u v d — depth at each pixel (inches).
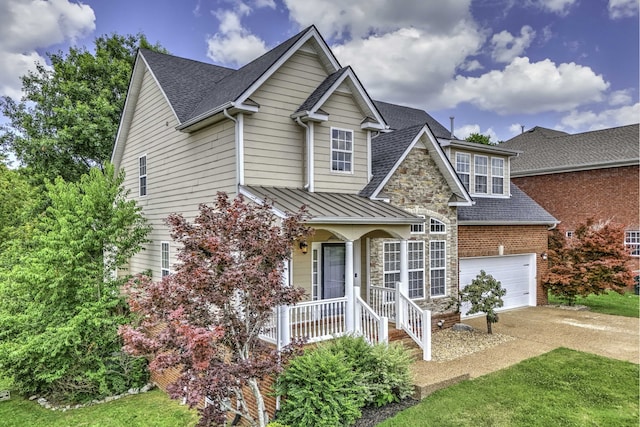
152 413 397.4
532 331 527.2
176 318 218.1
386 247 499.5
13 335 469.7
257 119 436.5
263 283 253.3
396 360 326.0
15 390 491.8
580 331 526.9
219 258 239.5
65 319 453.1
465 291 527.5
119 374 471.2
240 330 260.8
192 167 505.4
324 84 475.8
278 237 266.1
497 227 650.2
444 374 361.7
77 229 468.4
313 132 463.8
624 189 868.0
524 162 1052.5
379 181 483.2
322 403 271.7
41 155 878.4
